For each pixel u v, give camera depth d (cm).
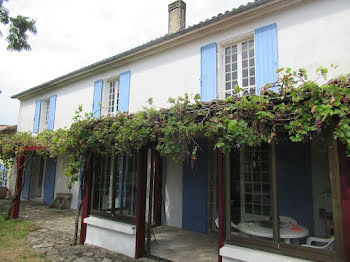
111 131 472
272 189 333
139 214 473
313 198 462
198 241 565
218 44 648
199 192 662
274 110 293
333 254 279
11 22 735
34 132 1192
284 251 310
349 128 241
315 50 504
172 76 731
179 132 352
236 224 362
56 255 473
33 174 1218
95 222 534
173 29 876
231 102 334
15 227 674
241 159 398
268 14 571
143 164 491
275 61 538
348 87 261
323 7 506
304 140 291
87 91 992
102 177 571
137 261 446
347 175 271
